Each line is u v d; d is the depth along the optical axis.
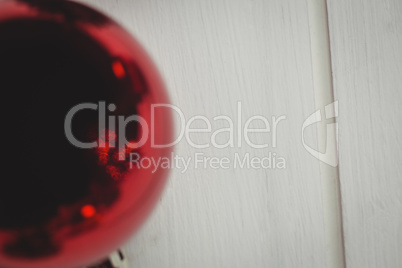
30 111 0.23
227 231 0.47
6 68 0.24
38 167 0.24
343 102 0.49
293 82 0.48
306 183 0.48
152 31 0.47
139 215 0.30
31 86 0.24
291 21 0.49
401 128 0.49
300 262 0.48
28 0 0.26
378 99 0.49
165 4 0.48
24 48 0.24
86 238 0.27
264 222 0.48
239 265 0.47
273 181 0.48
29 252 0.26
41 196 0.24
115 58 0.27
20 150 0.23
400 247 0.48
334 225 0.48
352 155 0.49
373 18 0.49
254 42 0.48
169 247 0.47
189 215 0.47
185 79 0.47
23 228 0.25
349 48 0.49
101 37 0.27
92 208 0.26
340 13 0.49
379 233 0.48
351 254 0.48
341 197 0.48
